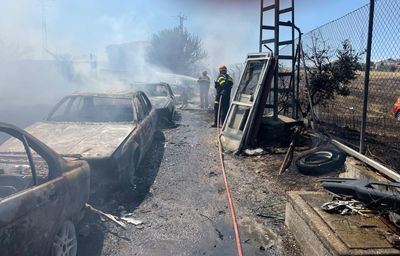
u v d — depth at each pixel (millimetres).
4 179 3203
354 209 3295
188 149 7578
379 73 5066
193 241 3625
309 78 8008
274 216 4215
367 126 7891
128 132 5367
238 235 3551
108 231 3787
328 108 7906
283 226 3963
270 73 7613
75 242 3154
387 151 5355
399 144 5910
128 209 4352
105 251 3406
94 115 6461
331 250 2730
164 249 3467
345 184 3545
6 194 2881
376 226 3008
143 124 6258
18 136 2738
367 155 5145
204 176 5711
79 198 3275
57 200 2799
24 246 2322
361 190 3334
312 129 7547
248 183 5371
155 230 3840
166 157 6848
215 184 5332
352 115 7289
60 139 4973
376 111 8477
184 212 4305
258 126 7496
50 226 2670
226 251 3445
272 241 3635
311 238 3184
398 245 2678
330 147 6141
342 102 7477
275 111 8125
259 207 4477
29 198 2414
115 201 4477
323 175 5508
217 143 8188
